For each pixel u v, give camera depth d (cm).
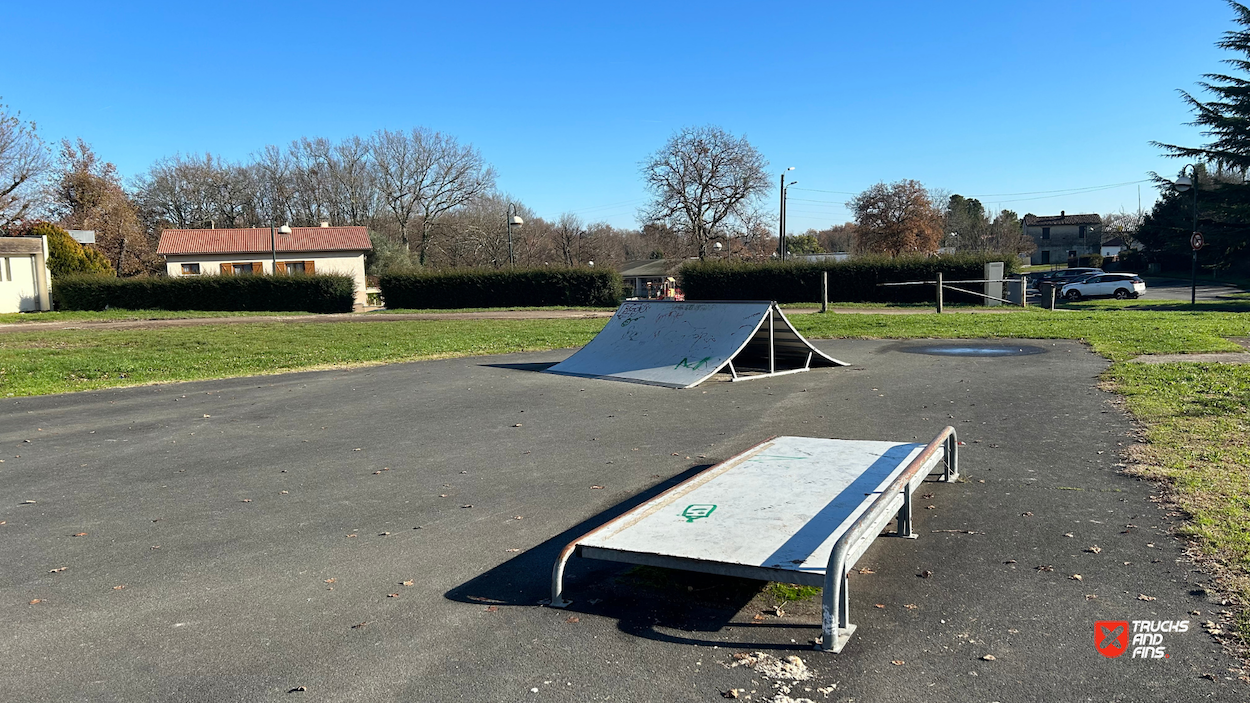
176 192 7050
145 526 532
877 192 6694
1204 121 3709
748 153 5366
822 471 527
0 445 801
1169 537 449
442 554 465
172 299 3741
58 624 379
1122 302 3228
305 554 470
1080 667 315
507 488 607
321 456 731
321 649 346
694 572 427
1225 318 2008
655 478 626
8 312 3516
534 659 333
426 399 1043
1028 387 991
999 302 3105
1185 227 4178
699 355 1194
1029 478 584
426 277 3838
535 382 1181
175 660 339
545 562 449
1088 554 432
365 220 6919
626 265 7725
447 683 314
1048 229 10719
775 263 3688
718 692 303
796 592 397
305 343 1872
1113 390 934
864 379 1120
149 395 1117
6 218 4341
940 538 466
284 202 7244
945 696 296
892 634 348
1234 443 646
